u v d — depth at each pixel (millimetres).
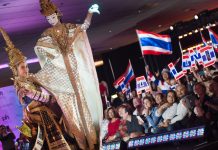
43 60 5129
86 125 5023
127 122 13992
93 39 20781
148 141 12695
